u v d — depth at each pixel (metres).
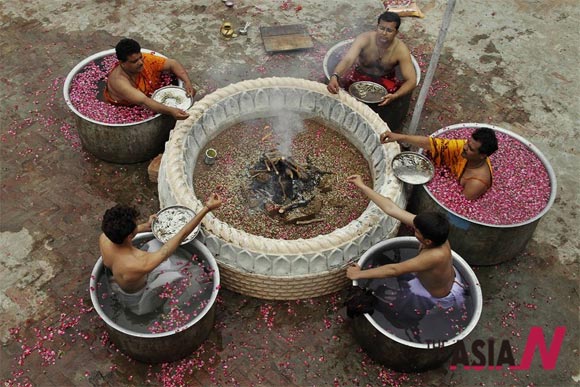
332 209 5.11
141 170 5.49
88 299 4.54
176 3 7.34
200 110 5.21
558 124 6.33
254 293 4.57
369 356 4.35
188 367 4.21
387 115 5.77
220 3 7.42
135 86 5.34
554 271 5.01
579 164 5.92
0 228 4.94
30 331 4.32
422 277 4.10
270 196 5.06
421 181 4.80
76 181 5.36
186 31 7.00
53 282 4.62
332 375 4.25
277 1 7.56
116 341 4.02
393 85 5.88
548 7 7.82
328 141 5.68
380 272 3.97
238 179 5.28
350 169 5.46
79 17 7.04
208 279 4.23
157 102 5.06
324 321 4.53
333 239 4.30
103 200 5.23
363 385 4.21
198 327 4.00
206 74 6.49
